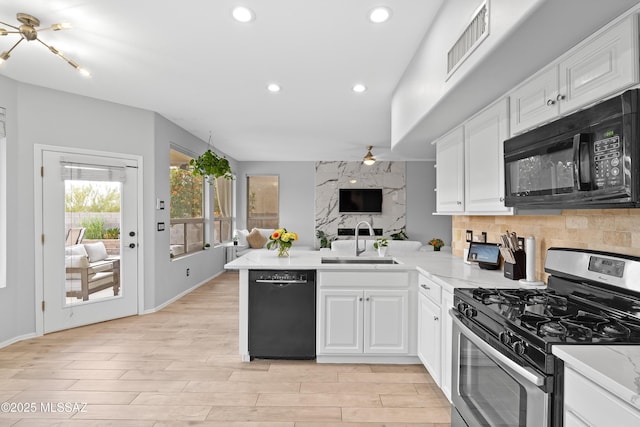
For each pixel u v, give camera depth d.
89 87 3.58
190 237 5.78
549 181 1.54
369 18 2.30
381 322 2.86
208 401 2.34
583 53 1.40
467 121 2.56
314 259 3.24
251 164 8.30
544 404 1.13
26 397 2.37
